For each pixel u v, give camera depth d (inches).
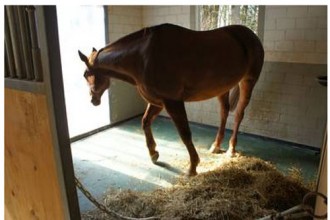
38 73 33.7
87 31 138.0
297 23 118.8
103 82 94.5
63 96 34.3
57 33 31.6
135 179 99.2
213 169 99.3
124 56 87.1
